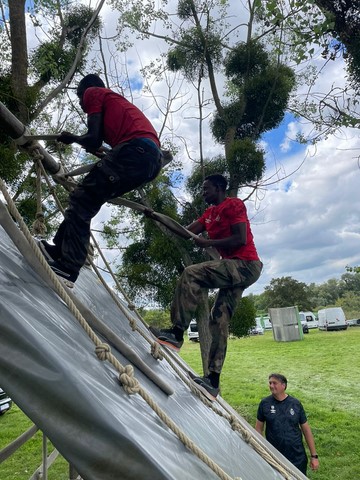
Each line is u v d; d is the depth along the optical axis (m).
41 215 3.37
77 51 9.52
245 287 3.74
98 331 2.41
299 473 4.28
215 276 3.57
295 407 5.97
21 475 8.62
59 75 9.97
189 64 12.54
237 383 19.00
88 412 1.36
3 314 1.45
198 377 3.69
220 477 1.75
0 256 2.13
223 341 3.69
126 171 2.75
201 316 10.85
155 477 1.31
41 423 1.35
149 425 1.68
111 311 3.59
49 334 1.67
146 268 11.44
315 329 52.31
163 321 12.95
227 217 3.67
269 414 5.94
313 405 15.01
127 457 1.33
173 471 1.46
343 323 45.88
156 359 3.37
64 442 1.34
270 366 23.58
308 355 26.84
